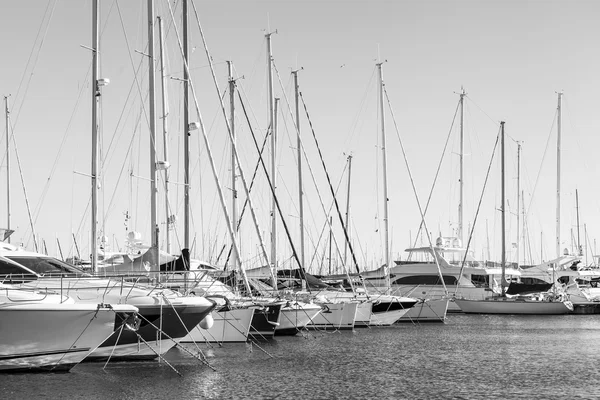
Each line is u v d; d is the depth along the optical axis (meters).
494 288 60.53
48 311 21.38
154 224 30.30
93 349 22.30
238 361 27.39
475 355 31.77
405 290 59.03
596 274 67.81
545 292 60.09
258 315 34.28
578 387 24.08
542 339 39.06
